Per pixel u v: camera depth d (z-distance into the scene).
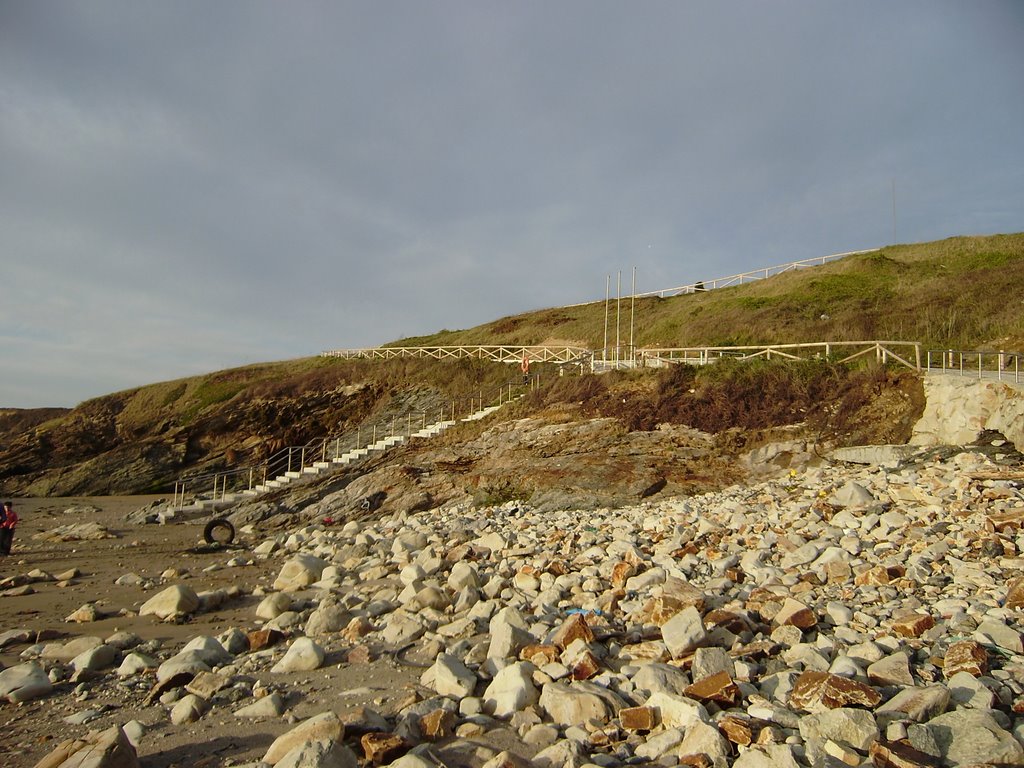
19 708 6.28
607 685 5.84
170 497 31.73
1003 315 26.89
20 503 33.22
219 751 5.09
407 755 4.48
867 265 39.94
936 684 5.20
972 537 9.63
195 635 9.29
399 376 42.03
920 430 17.97
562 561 11.47
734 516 13.55
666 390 23.59
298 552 17.56
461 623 8.38
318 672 7.11
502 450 24.02
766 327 33.44
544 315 54.38
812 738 4.49
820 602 7.94
